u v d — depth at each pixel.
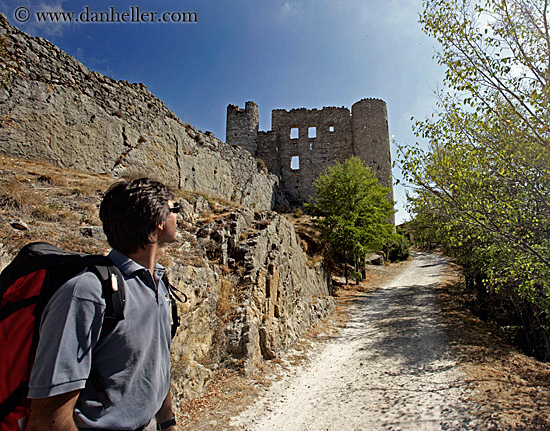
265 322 8.85
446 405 6.60
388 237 21.61
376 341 11.30
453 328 12.70
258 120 37.03
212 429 5.28
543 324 11.00
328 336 11.84
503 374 8.19
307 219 28.08
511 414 6.03
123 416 1.43
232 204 12.95
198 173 17.38
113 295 1.42
